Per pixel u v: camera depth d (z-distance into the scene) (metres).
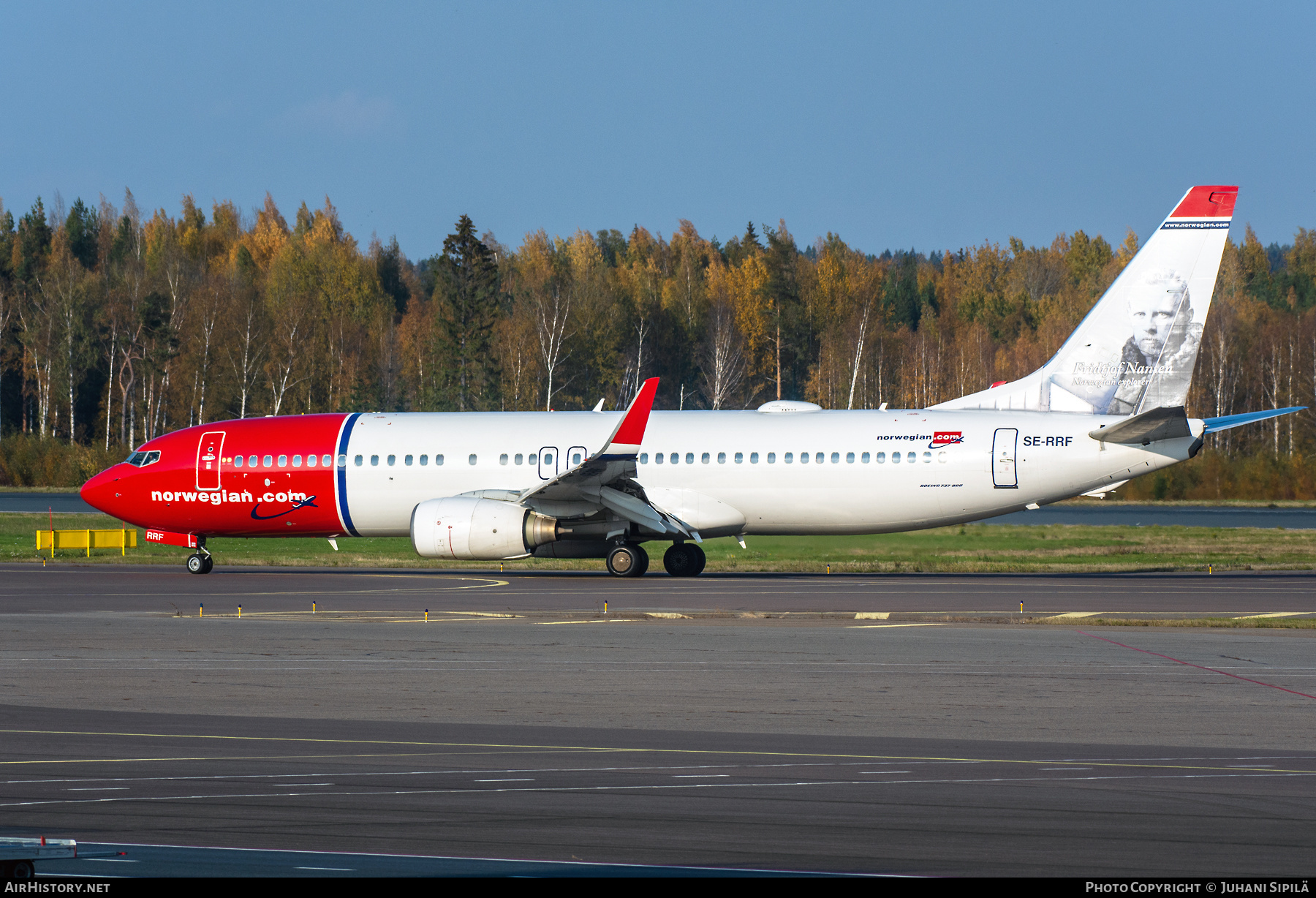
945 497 59.94
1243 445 163.12
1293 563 70.94
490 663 33.53
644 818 18.89
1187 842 17.69
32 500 137.62
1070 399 60.75
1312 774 21.62
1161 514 116.94
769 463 61.00
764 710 27.25
